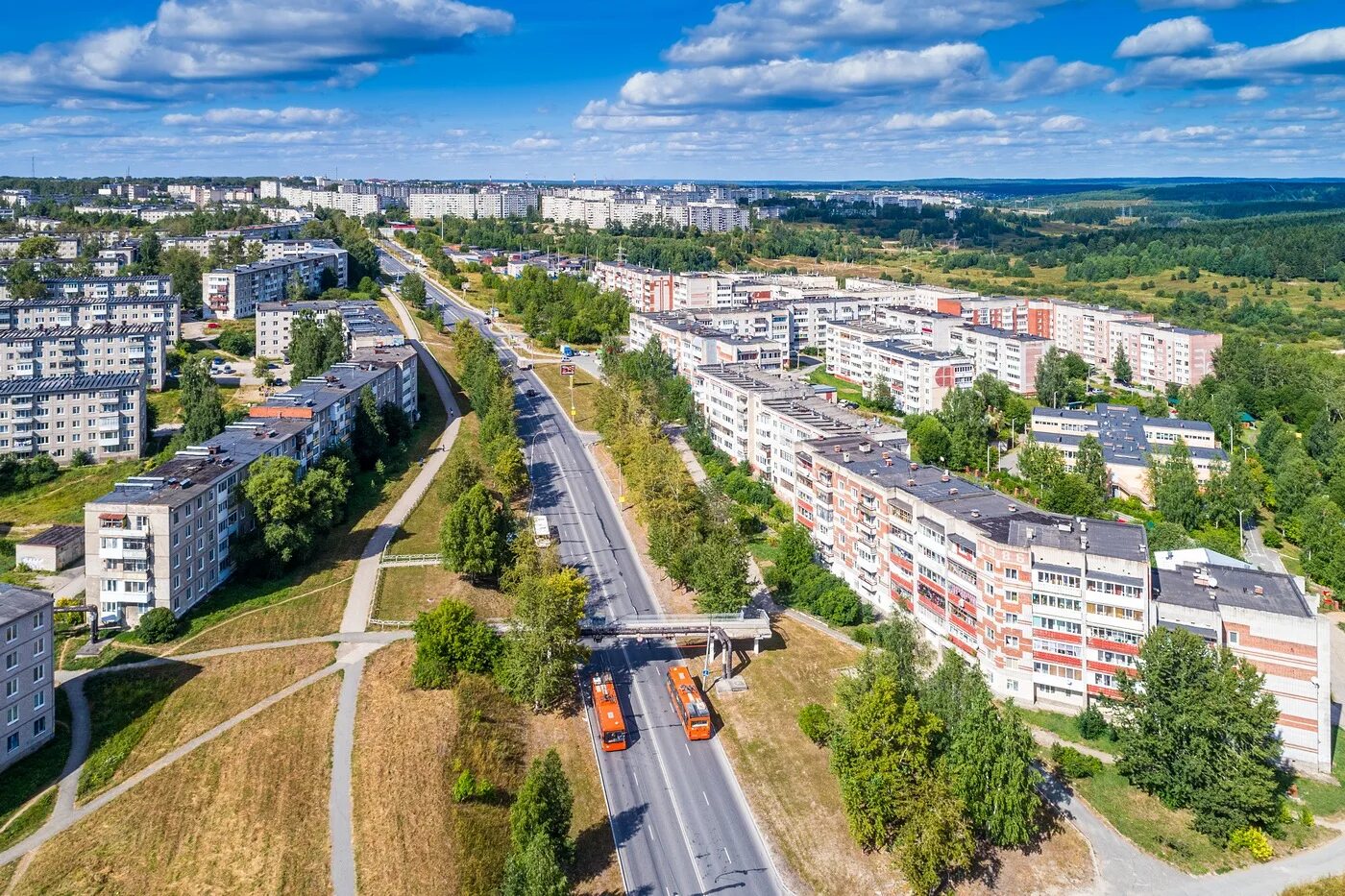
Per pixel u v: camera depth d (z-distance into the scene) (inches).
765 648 7121.1
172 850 4741.6
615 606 7721.5
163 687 6122.1
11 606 5423.2
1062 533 6446.9
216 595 7411.4
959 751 5108.3
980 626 6574.8
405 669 6353.3
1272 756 5580.7
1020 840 5029.5
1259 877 4958.2
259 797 5108.3
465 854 4795.8
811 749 5935.0
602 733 5876.0
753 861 5009.8
